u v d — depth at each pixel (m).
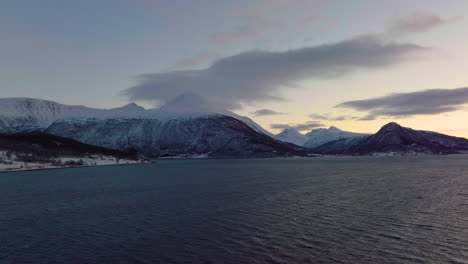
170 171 129.62
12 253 24.20
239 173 111.94
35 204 45.66
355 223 31.80
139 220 34.47
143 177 96.25
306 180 80.69
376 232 28.42
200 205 43.44
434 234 27.62
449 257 22.16
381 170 122.12
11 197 52.81
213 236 27.84
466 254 22.69
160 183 76.31
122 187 67.62
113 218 35.66
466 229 29.19
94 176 101.44
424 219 33.31
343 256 22.56
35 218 36.03
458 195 50.38
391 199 46.81
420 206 40.81
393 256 22.45
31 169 138.75
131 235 28.56
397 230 29.03
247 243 25.70
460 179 79.06
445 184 67.19
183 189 62.91
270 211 38.41
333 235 27.66
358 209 39.09
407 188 60.53
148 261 22.17
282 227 30.52
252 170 131.00
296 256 22.66
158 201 47.47
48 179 89.50
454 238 26.41
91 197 52.41
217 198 49.88
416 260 21.67
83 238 27.86
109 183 77.06
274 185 68.62
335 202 44.66
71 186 70.00
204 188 64.38
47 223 33.53
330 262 21.48
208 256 22.92
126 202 46.84
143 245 25.67
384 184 68.62
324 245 24.98
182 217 35.69
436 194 51.72
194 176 99.19
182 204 44.47
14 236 28.73
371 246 24.62
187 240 26.80
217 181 80.25
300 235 27.73
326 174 102.88
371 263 21.27
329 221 32.78
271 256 22.70
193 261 21.97
